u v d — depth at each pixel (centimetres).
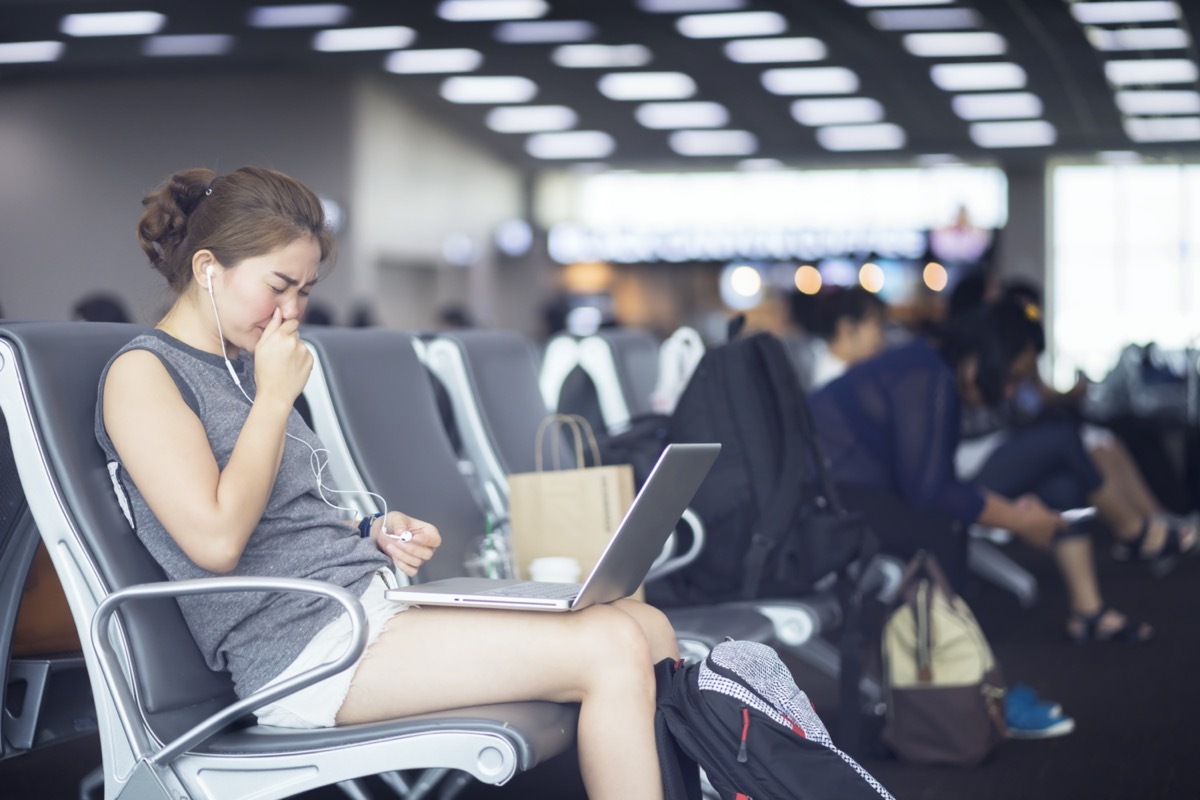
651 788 186
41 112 1555
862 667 370
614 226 2066
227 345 197
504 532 310
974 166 1975
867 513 371
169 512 179
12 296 1559
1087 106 1608
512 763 177
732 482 299
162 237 196
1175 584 620
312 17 1244
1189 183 1925
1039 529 379
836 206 2034
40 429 184
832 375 496
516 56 1415
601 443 334
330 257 200
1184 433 803
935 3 1159
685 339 428
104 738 184
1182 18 1168
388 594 194
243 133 1536
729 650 200
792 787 183
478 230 1919
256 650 191
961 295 550
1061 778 316
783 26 1260
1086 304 1953
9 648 201
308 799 289
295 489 198
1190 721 372
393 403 273
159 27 1290
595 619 191
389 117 1602
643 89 1588
